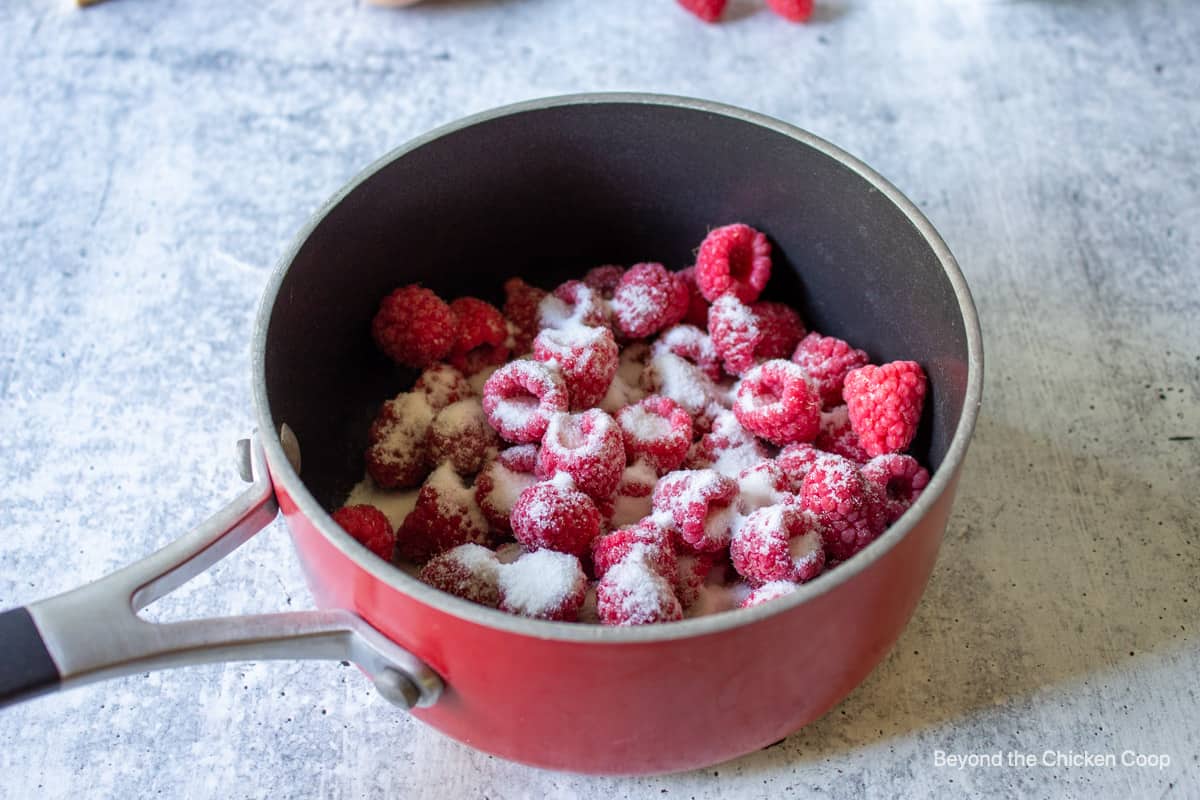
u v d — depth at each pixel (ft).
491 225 1.53
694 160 1.49
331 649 1.17
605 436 1.36
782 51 1.91
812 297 1.53
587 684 1.14
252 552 1.48
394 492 1.46
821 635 1.16
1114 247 1.70
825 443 1.44
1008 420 1.56
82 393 1.60
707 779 1.34
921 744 1.36
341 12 1.97
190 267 1.71
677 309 1.51
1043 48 1.91
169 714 1.39
